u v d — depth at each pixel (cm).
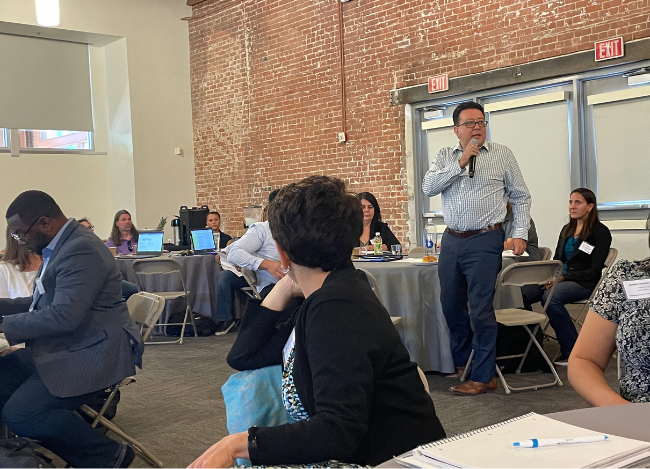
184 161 1062
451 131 755
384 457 126
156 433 342
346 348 121
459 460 94
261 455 117
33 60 948
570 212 485
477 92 719
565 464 91
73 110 991
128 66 993
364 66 826
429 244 500
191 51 1066
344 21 844
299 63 904
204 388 434
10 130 927
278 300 163
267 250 391
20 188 937
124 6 989
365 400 119
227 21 1003
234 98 1005
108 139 1032
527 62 666
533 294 487
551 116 671
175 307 650
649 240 165
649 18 577
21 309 292
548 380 412
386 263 452
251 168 990
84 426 251
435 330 429
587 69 621
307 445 116
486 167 371
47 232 244
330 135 873
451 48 734
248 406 158
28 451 238
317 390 121
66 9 929
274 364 162
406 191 792
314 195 135
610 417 117
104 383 246
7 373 284
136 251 698
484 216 370
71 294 235
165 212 1037
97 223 1021
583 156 647
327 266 136
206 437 333
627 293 156
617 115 622
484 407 359
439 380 424
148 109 1016
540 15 654
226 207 1035
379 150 818
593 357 164
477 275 372
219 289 646
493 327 378
